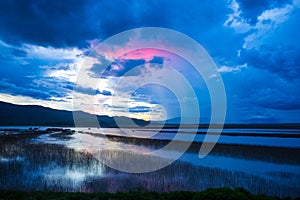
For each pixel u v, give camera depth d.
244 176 15.27
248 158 22.73
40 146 28.53
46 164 17.91
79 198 8.71
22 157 20.67
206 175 15.30
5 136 44.50
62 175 14.77
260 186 13.08
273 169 17.75
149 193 9.31
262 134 64.94
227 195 7.28
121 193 9.29
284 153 25.56
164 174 15.33
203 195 7.54
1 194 9.85
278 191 12.28
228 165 19.12
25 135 51.12
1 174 14.49
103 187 12.31
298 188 12.83
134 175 14.96
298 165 19.55
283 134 64.44
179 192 9.08
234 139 45.78
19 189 11.57
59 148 27.12
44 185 12.49
